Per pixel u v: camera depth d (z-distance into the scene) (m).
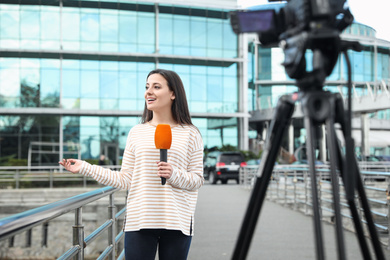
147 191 2.39
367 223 1.45
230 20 1.43
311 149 1.33
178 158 2.46
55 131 29.44
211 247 6.16
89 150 29.66
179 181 2.31
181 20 31.91
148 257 2.41
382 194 9.53
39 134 29.23
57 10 30.23
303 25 1.34
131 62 30.64
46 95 29.53
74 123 29.69
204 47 32.22
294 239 6.68
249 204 1.50
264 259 5.34
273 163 1.51
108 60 30.36
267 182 1.51
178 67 31.61
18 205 17.56
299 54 1.35
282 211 10.40
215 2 32.31
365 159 24.56
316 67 1.34
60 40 30.16
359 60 40.50
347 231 7.52
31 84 29.44
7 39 29.75
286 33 1.43
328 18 1.32
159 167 2.22
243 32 1.43
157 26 31.38
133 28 31.14
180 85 2.60
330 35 1.30
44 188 19.78
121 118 30.19
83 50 29.98
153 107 2.55
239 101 32.53
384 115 40.34
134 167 2.46
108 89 30.22
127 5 31.09
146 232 2.39
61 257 2.18
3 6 29.83
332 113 1.36
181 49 31.83
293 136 40.62
